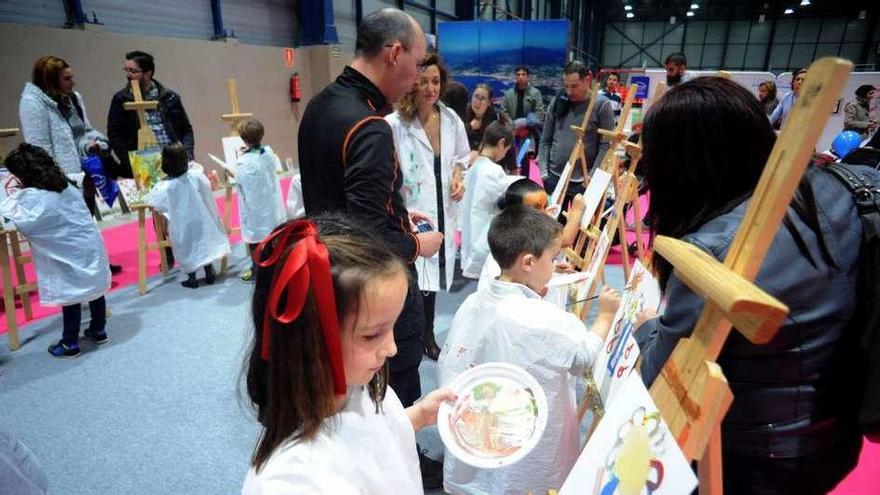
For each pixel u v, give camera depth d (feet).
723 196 2.29
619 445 2.09
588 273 5.49
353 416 2.16
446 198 8.14
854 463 2.49
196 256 10.49
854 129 15.17
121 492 5.37
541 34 23.59
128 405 6.81
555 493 2.81
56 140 10.06
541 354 3.84
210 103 19.45
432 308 7.80
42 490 2.58
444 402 3.18
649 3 61.00
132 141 11.63
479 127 12.12
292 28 24.16
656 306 3.14
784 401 2.21
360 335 2.06
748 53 59.11
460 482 4.64
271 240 2.04
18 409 6.71
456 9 36.24
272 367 1.98
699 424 1.65
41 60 9.80
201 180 10.50
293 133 24.58
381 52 4.07
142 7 16.61
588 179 9.45
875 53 52.01
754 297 1.35
